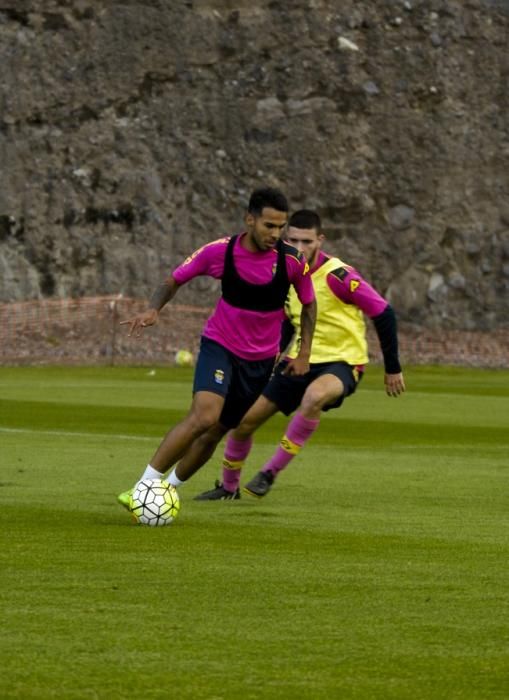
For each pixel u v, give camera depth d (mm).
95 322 136750
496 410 81625
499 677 18297
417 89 154000
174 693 17281
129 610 22094
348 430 65688
